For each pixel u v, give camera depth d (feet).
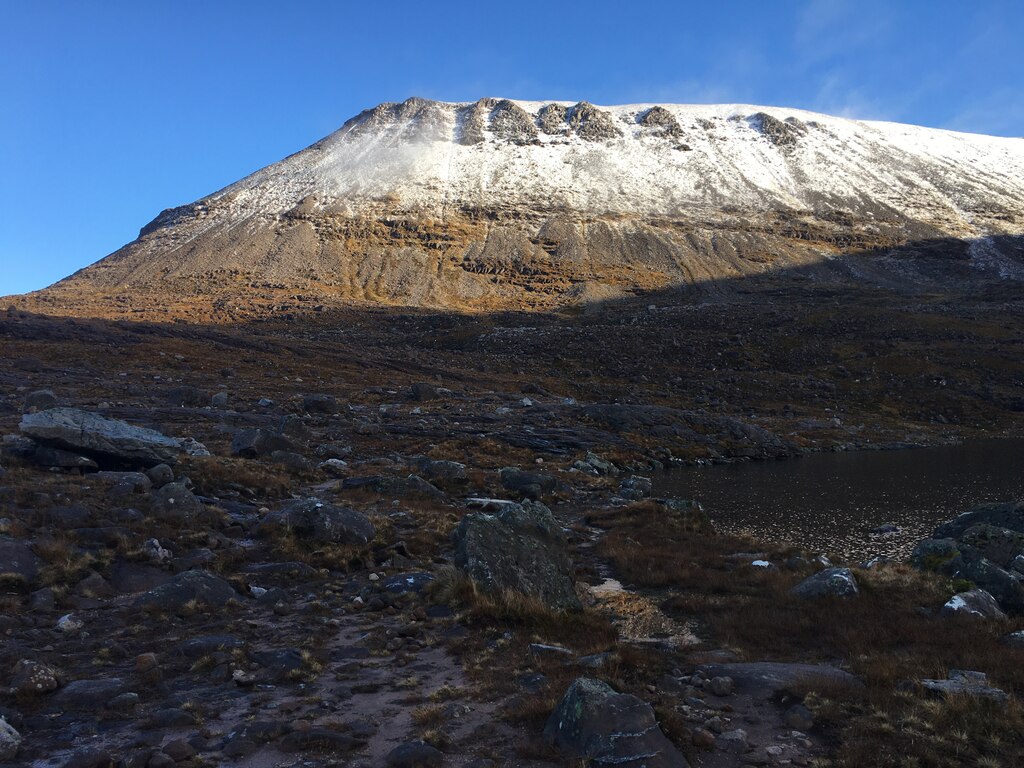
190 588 51.08
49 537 56.54
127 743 30.19
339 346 376.27
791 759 30.40
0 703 33.65
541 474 132.67
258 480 98.07
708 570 73.31
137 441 85.61
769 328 451.53
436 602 53.62
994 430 295.07
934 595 60.80
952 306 510.17
